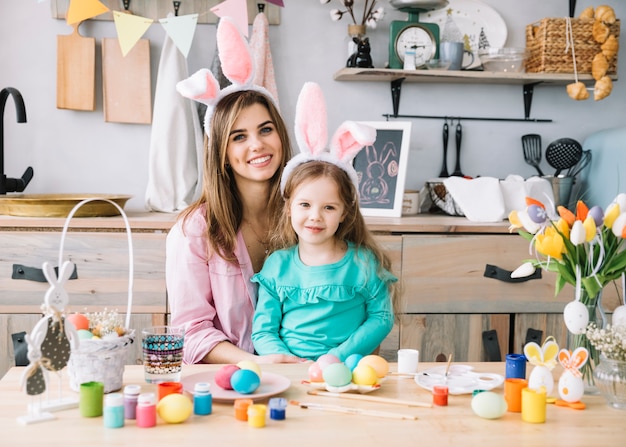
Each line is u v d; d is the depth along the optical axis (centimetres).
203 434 96
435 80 265
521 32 277
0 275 214
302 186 158
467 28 274
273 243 172
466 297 227
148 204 252
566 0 278
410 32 261
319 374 119
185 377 120
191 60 263
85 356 111
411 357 126
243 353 155
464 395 115
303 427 99
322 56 269
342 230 169
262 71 255
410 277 224
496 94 278
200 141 251
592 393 119
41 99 259
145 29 222
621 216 118
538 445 94
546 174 281
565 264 125
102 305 217
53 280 104
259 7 263
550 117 281
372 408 107
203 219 169
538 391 105
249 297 169
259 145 164
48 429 97
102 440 93
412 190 261
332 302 162
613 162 257
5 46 256
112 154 263
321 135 163
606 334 111
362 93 271
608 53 258
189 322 164
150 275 218
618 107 282
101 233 216
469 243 226
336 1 268
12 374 122
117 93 258
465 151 278
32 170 247
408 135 254
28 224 214
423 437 96
